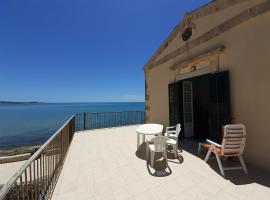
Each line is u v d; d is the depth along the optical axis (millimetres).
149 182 3510
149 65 9273
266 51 3783
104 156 5176
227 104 4605
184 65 6430
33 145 20203
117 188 3299
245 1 4250
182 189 3219
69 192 3166
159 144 4379
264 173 3760
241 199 2867
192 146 5996
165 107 8000
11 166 7840
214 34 5168
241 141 3814
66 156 5199
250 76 4125
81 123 10906
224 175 3705
